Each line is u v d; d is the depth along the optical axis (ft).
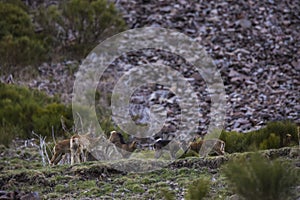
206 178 92.07
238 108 165.89
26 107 153.58
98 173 95.76
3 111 150.92
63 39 204.44
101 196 89.20
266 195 61.82
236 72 190.39
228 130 150.51
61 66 192.03
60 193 90.68
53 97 167.22
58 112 151.23
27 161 118.83
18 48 187.42
